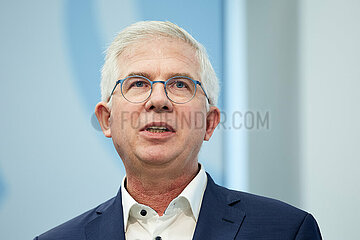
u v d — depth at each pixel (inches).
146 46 94.2
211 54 189.2
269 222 89.7
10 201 172.2
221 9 191.5
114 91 94.9
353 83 148.7
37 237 96.4
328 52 157.9
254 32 184.4
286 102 172.1
